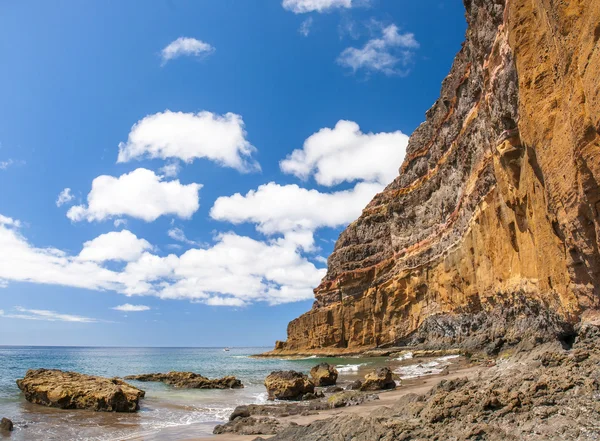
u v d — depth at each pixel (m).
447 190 55.00
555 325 19.91
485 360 30.75
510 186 26.28
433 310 57.22
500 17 27.45
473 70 44.53
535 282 26.12
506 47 24.88
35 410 22.52
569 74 11.84
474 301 44.88
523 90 16.64
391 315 65.44
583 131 10.81
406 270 63.47
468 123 47.25
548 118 14.55
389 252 70.88
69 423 19.39
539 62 15.63
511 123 25.02
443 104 59.84
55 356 117.31
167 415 21.62
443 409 10.66
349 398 22.11
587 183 11.26
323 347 74.31
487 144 38.28
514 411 9.70
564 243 16.36
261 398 27.28
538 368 12.23
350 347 70.44
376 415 13.32
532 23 16.50
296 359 70.06
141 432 17.61
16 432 17.61
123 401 22.78
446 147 57.78
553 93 14.64
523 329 29.06
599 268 12.86
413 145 72.06
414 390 23.08
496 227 35.47
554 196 14.48
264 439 13.70
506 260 33.25
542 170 15.38
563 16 11.98
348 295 73.50
